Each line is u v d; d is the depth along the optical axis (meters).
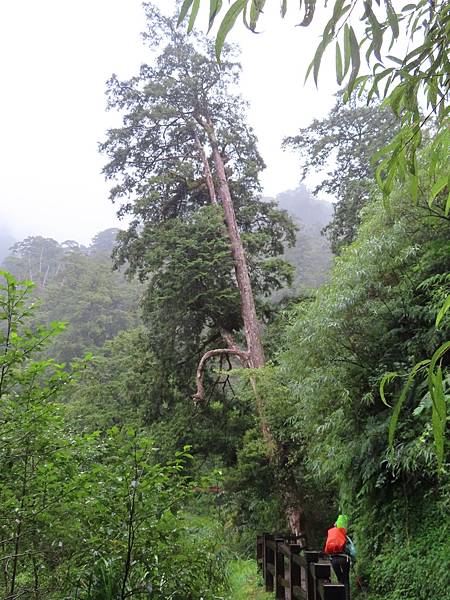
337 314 5.71
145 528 3.05
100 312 39.75
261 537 7.97
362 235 6.66
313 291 7.20
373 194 6.92
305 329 6.05
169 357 14.38
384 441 5.26
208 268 13.09
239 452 10.78
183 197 16.73
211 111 17.38
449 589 4.16
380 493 5.79
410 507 5.24
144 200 15.00
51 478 2.86
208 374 14.94
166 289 13.34
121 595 2.90
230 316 14.63
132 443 3.10
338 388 5.88
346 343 5.89
